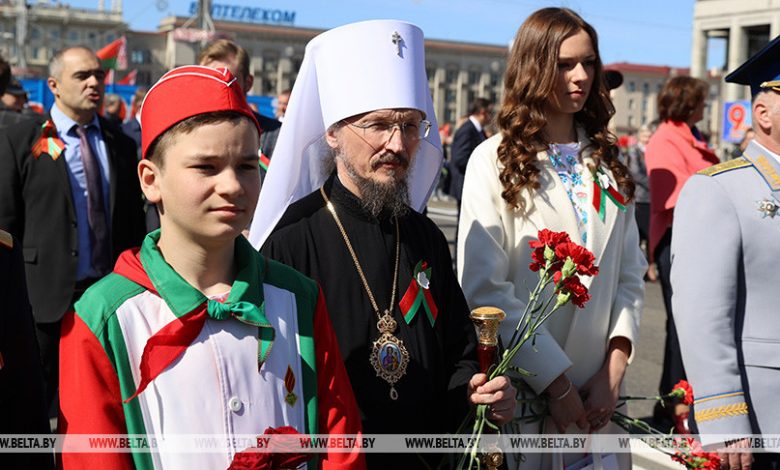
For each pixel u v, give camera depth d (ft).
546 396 9.46
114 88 62.13
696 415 9.01
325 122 8.25
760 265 9.00
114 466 5.71
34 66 230.48
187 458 5.83
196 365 5.97
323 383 6.61
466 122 29.96
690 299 9.08
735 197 9.11
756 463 9.20
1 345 6.07
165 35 228.43
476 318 7.97
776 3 143.43
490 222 9.61
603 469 9.73
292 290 6.63
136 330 5.97
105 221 15.19
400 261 8.18
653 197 17.72
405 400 7.76
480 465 8.03
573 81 9.69
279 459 5.68
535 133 9.84
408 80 8.04
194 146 5.91
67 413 5.80
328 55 8.14
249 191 6.08
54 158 14.76
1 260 6.16
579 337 9.72
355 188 8.23
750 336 9.06
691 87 18.07
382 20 8.09
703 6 150.92
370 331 7.87
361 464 6.52
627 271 10.25
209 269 6.23
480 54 232.32
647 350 22.66
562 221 9.68
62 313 14.61
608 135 10.29
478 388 7.75
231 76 6.11
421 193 9.47
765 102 9.17
